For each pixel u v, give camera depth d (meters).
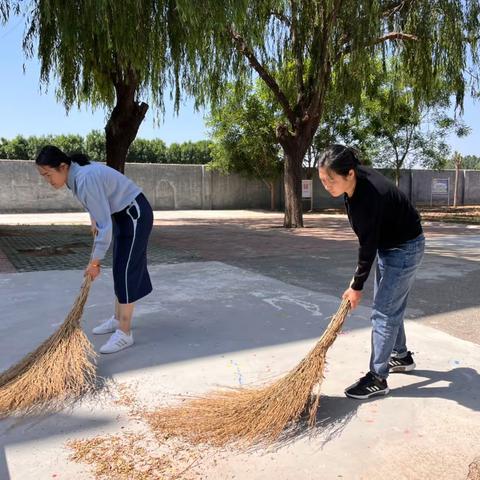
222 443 2.67
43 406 3.08
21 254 9.81
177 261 8.80
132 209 3.91
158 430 2.79
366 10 13.00
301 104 15.95
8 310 5.27
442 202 32.50
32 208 25.66
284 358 3.84
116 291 4.02
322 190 29.59
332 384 3.37
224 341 4.23
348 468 2.43
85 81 12.66
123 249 3.95
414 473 2.39
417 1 13.77
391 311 3.14
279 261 8.87
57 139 40.78
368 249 2.92
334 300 5.73
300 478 2.36
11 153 39.78
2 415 2.99
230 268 7.98
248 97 24.42
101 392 3.27
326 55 13.97
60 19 9.12
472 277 7.28
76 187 3.66
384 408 3.03
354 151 2.91
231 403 2.93
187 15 8.90
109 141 13.26
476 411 2.98
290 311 5.21
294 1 13.89
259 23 12.60
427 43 14.19
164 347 4.08
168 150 44.75
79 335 3.43
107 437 2.72
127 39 9.53
